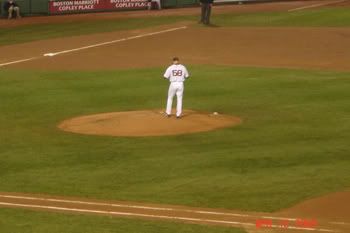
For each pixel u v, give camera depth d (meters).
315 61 111.06
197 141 65.56
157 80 97.44
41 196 49.62
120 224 42.34
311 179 52.81
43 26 164.25
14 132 71.00
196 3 197.62
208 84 93.31
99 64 111.75
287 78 96.81
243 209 46.00
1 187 52.19
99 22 166.38
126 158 60.41
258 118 74.44
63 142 66.50
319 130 68.69
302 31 137.00
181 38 134.38
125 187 51.94
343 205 46.44
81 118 75.94
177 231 40.78
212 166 57.25
